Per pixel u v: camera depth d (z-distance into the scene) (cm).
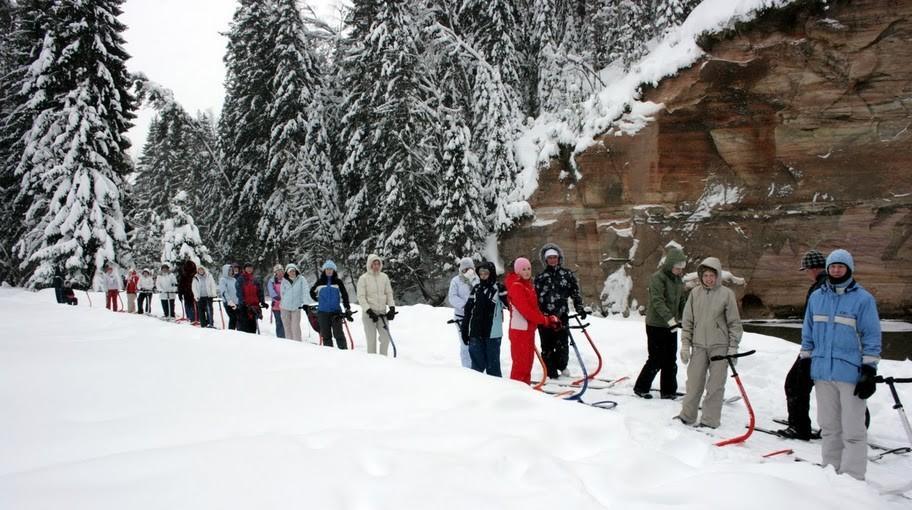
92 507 264
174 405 472
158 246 2977
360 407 452
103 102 2820
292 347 718
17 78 3156
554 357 829
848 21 1566
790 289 1642
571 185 2075
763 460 499
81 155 2647
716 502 276
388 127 2306
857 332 467
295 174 2556
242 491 283
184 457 326
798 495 285
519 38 2800
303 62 2641
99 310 1579
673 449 388
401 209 2311
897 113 1531
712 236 1742
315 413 440
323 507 269
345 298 999
